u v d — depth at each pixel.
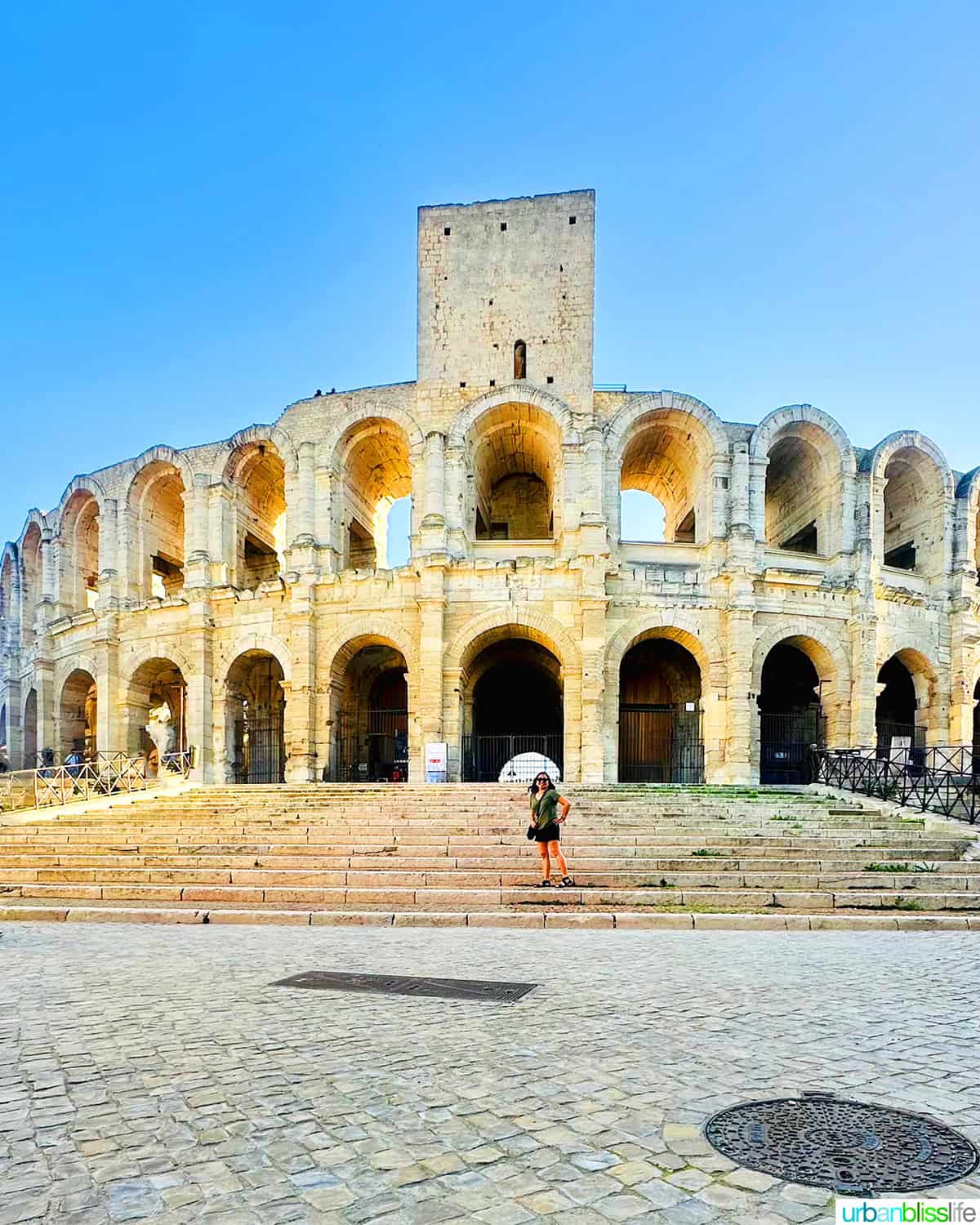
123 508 43.84
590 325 40.56
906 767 27.95
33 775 36.19
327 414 41.66
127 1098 6.89
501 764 45.50
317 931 15.70
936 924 16.16
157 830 25.14
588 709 35.31
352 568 41.16
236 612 40.34
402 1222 4.87
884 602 39.28
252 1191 5.27
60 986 11.10
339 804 28.08
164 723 57.19
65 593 47.38
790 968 12.12
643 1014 9.46
